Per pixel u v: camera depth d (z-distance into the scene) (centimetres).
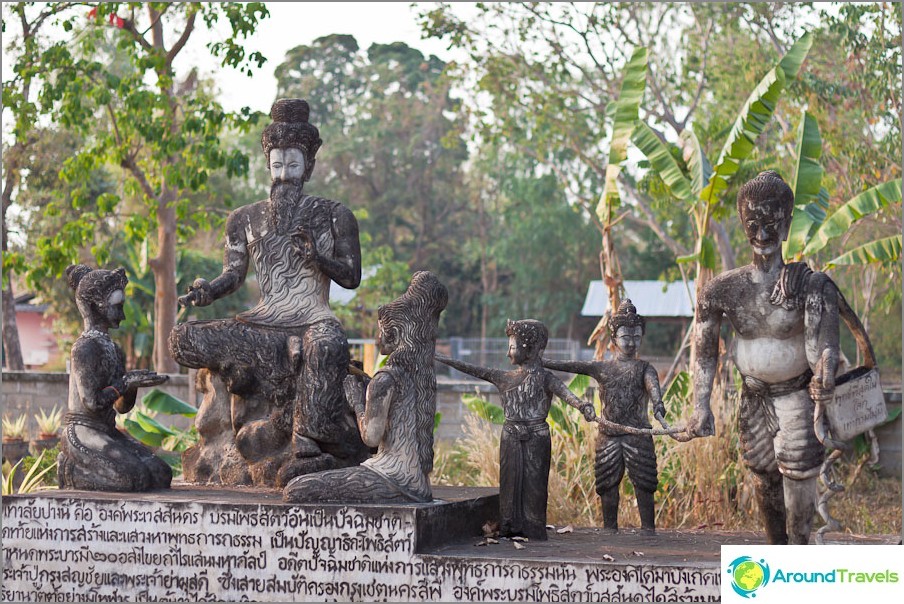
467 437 998
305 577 525
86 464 609
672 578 486
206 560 538
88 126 1556
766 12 1881
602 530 646
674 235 2442
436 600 508
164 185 1698
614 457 635
